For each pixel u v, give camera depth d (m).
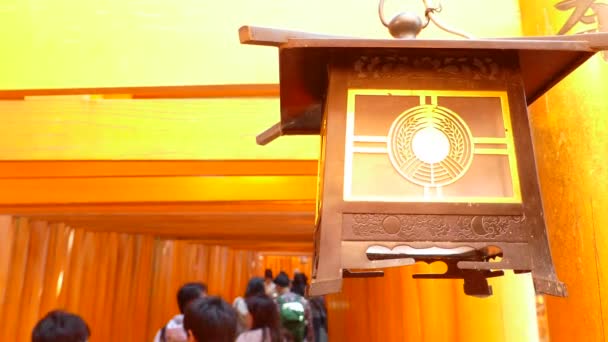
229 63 2.12
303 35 0.91
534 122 1.73
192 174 2.73
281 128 1.36
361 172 0.96
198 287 3.35
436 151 0.97
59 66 2.13
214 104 2.43
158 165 2.51
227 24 2.16
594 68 1.57
